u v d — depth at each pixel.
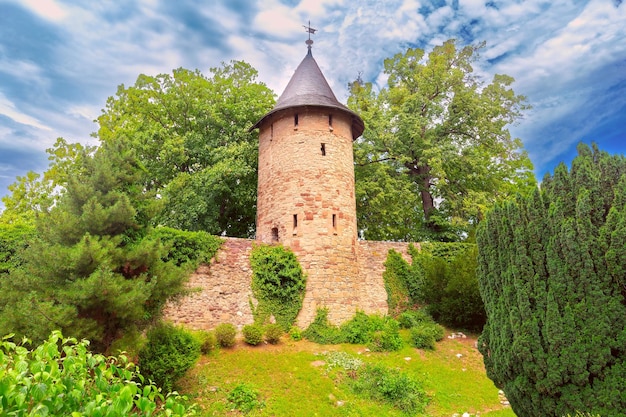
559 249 6.31
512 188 24.81
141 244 8.65
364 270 16.70
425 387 10.72
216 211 20.00
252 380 10.16
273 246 14.85
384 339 13.21
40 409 2.95
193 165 20.48
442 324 15.90
